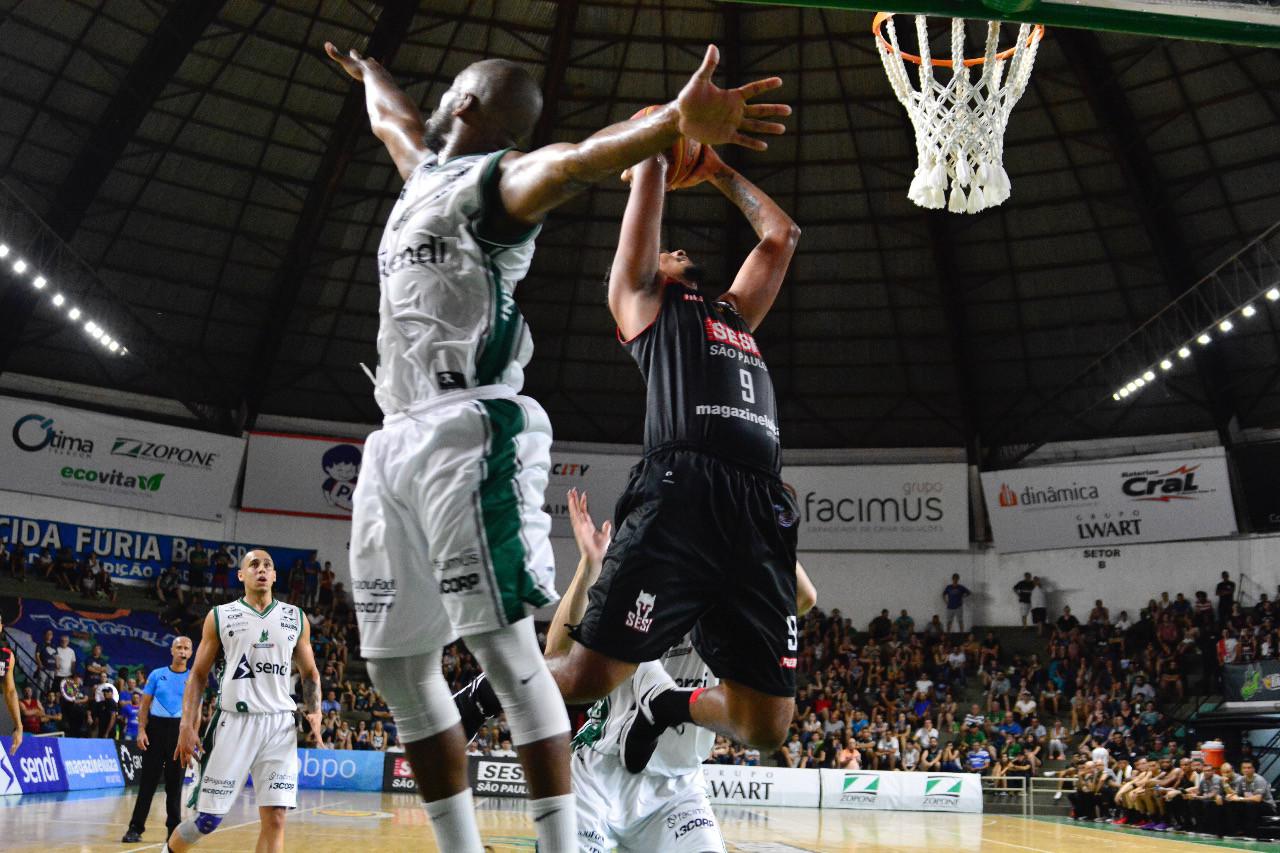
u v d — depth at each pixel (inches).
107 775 726.5
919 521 1206.3
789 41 946.7
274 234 1072.8
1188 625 1092.5
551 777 96.4
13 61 862.5
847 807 920.3
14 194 866.1
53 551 1081.4
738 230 1095.0
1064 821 819.4
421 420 101.1
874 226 1098.1
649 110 99.5
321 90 960.9
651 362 131.6
